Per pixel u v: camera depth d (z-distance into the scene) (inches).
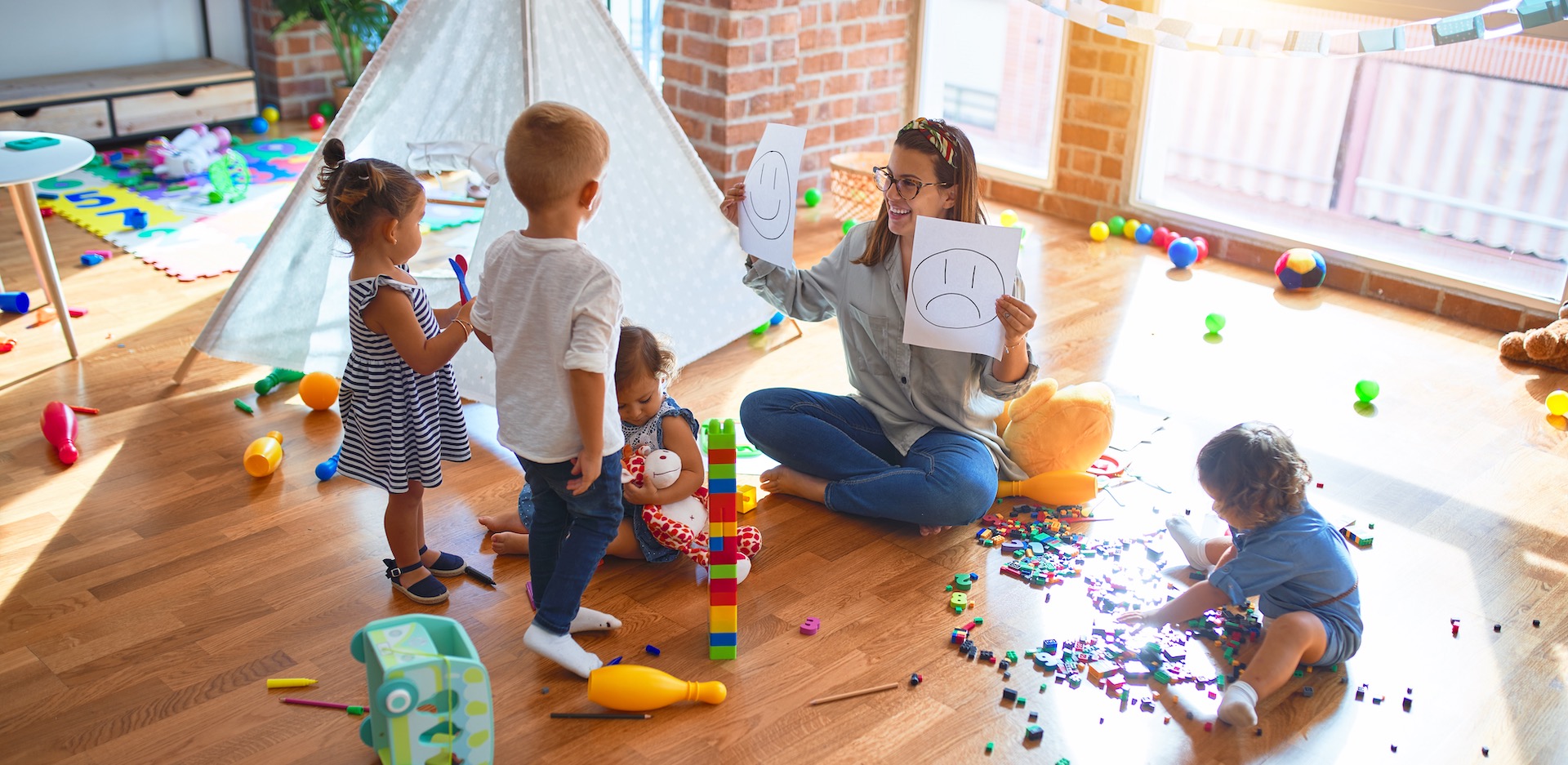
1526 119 130.7
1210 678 70.6
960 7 176.4
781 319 124.5
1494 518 90.1
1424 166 140.3
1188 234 153.4
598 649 72.3
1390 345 123.9
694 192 111.2
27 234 106.4
